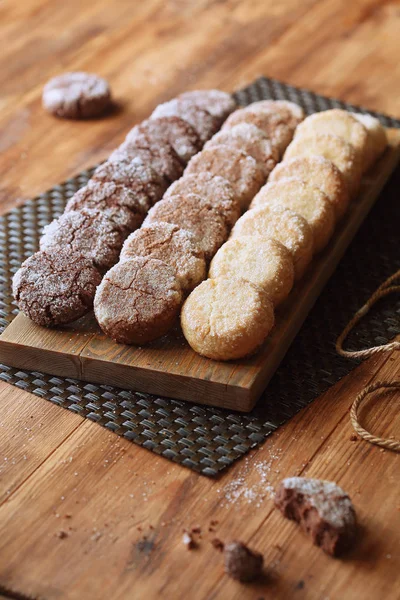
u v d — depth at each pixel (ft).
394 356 2.29
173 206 2.35
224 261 2.25
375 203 2.69
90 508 2.03
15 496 2.05
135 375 2.18
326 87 3.13
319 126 2.62
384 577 1.92
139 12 3.50
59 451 2.13
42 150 2.92
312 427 2.15
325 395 2.21
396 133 2.76
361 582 1.91
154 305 2.17
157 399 2.20
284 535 1.98
